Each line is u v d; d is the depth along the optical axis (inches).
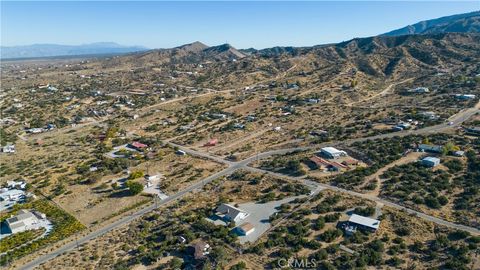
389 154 4633.4
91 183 4594.0
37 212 3902.6
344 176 4168.3
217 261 2822.3
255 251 2952.8
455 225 3132.4
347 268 2701.8
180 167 5019.7
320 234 3134.8
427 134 5196.9
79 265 2957.7
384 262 2738.7
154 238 3287.4
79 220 3745.1
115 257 3036.4
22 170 5152.6
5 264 3014.3
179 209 3821.4
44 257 3110.2
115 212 3846.0
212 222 3469.5
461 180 3836.1
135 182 4315.9
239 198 3966.5
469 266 2635.3
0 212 4001.0
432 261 2723.9
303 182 4165.8
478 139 4785.9
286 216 3474.4
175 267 2822.3
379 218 3292.3
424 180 3900.1
